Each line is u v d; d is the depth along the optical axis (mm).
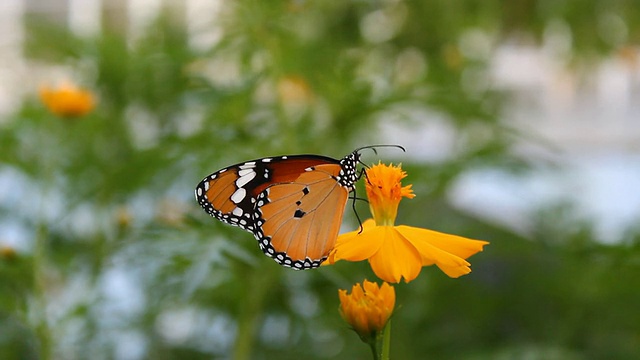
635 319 939
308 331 929
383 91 841
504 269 1058
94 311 834
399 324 954
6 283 771
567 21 1302
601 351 942
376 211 650
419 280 926
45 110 885
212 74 882
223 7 854
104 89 963
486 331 1009
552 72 1579
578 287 912
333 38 1040
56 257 840
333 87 839
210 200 652
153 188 854
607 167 1803
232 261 758
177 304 852
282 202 651
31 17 1225
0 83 1179
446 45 1220
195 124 903
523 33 1406
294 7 844
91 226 906
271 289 828
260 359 930
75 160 901
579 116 1728
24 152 882
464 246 637
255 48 835
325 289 831
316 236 650
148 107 963
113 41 982
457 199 1371
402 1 1214
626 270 783
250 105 831
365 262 829
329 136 842
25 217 897
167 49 867
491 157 896
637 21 1300
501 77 1411
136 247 764
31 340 830
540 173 1042
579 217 1027
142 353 957
